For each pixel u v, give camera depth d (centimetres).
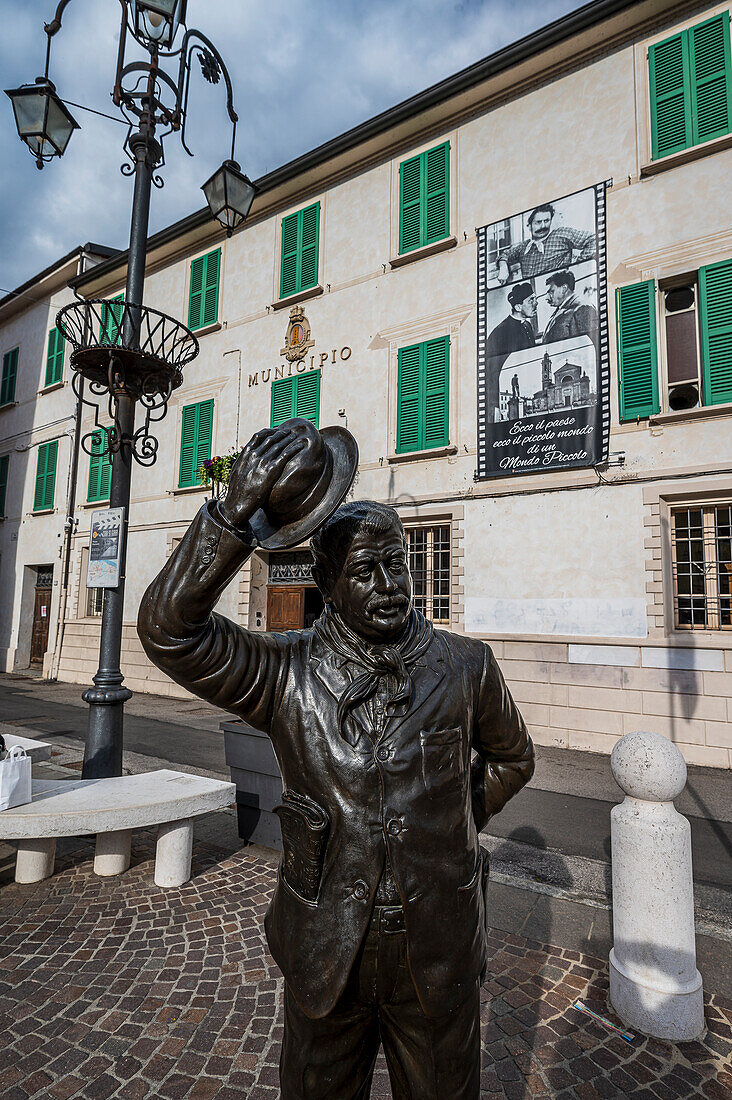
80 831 348
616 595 812
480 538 938
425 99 1016
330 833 115
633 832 259
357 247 1146
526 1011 257
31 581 1748
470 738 130
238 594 1234
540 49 908
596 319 862
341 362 1143
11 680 1529
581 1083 216
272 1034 240
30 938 312
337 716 118
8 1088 211
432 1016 114
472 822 127
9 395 1903
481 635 912
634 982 249
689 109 819
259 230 1320
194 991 267
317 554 129
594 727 807
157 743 798
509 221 949
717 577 778
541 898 367
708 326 790
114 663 480
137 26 507
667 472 791
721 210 793
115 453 498
